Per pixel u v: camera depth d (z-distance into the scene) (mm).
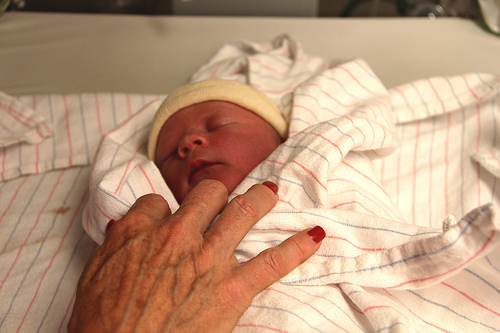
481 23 1487
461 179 942
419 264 562
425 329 600
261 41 1457
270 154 783
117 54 1411
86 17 1553
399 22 1516
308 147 698
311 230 601
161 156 883
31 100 1167
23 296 759
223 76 1213
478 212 465
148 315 479
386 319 536
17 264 821
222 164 792
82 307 498
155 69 1355
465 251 500
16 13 1558
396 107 1035
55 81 1311
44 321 714
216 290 524
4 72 1333
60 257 832
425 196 934
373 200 729
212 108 873
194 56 1402
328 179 743
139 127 981
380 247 623
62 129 1116
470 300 608
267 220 652
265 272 553
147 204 614
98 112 1143
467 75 1062
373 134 760
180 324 490
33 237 878
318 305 588
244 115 871
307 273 622
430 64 1325
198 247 542
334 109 924
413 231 608
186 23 1536
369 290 626
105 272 521
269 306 582
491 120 1003
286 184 688
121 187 741
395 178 966
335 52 1405
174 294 502
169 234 542
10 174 1018
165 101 912
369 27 1500
